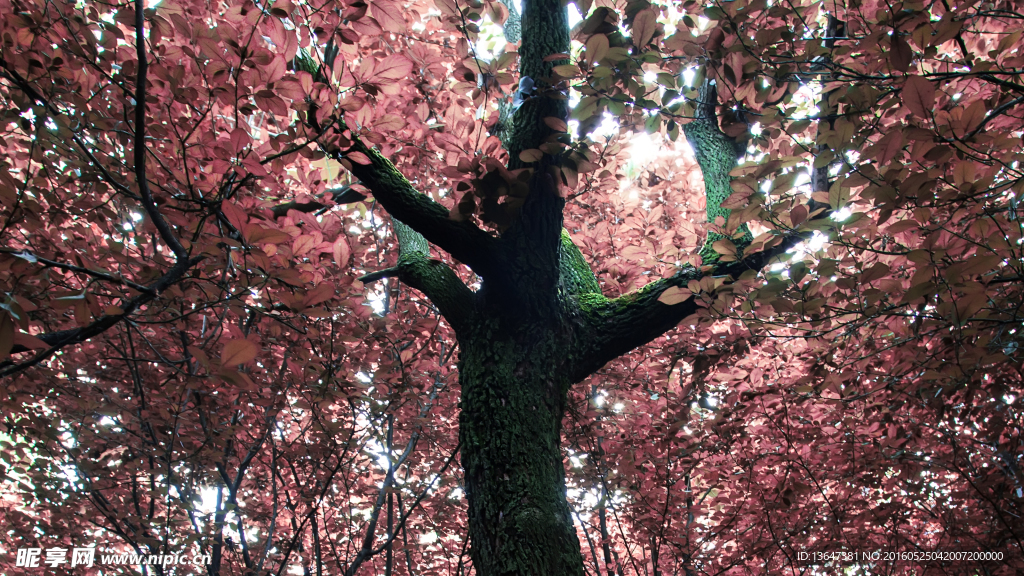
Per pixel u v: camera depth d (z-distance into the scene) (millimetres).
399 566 6508
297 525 6422
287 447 5242
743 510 5918
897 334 3691
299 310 2115
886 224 3871
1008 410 5051
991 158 2291
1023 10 3148
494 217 2955
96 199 3734
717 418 5039
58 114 2811
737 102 2947
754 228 5570
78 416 4469
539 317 3426
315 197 3555
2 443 4531
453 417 5883
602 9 2787
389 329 4781
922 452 5648
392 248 6230
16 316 1342
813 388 4230
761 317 3637
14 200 2553
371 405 4691
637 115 3211
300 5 2596
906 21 2240
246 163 2455
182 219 2799
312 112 2645
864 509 5887
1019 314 3008
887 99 3047
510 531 2916
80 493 4656
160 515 5551
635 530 6203
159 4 2928
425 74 3980
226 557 5457
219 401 4957
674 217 6418
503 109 4176
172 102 3006
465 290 3723
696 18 3793
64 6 2934
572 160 3105
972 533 5969
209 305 2344
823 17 4137
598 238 5953
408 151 4082
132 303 2186
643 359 5863
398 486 5570
